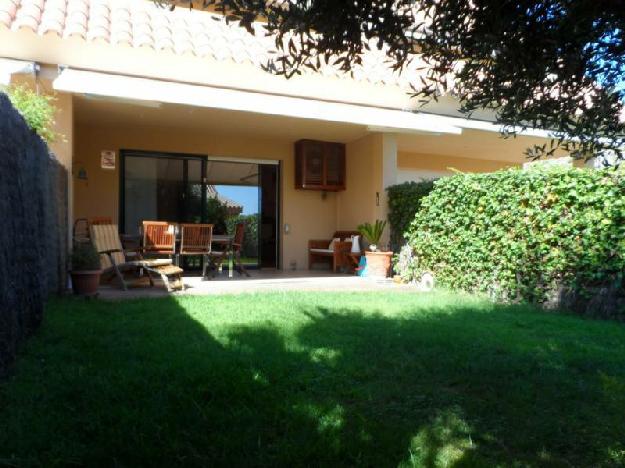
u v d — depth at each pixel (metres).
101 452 2.55
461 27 2.54
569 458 2.71
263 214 13.14
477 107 3.08
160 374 3.75
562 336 5.37
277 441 2.78
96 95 7.95
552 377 3.90
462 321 6.10
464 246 8.77
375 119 9.58
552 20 2.36
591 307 6.79
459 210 8.86
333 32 2.34
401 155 14.33
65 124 8.23
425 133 10.79
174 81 9.30
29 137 4.90
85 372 3.78
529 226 7.53
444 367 4.12
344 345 4.73
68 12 8.53
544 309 7.29
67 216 8.15
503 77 2.70
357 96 10.62
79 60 8.37
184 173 12.14
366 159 12.13
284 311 6.46
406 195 10.59
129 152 11.56
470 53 2.65
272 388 3.53
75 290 7.24
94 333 5.05
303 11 2.26
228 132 12.03
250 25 2.24
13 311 4.00
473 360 4.32
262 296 7.76
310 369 3.99
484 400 3.46
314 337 5.03
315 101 10.17
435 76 3.21
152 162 11.84
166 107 9.66
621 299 6.48
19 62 7.70
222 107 8.40
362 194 12.29
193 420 3.00
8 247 3.87
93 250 7.41
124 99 8.31
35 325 5.04
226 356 4.25
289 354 4.37
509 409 3.30
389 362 4.23
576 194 6.84
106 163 11.28
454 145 13.39
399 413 3.24
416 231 10.19
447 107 11.24
